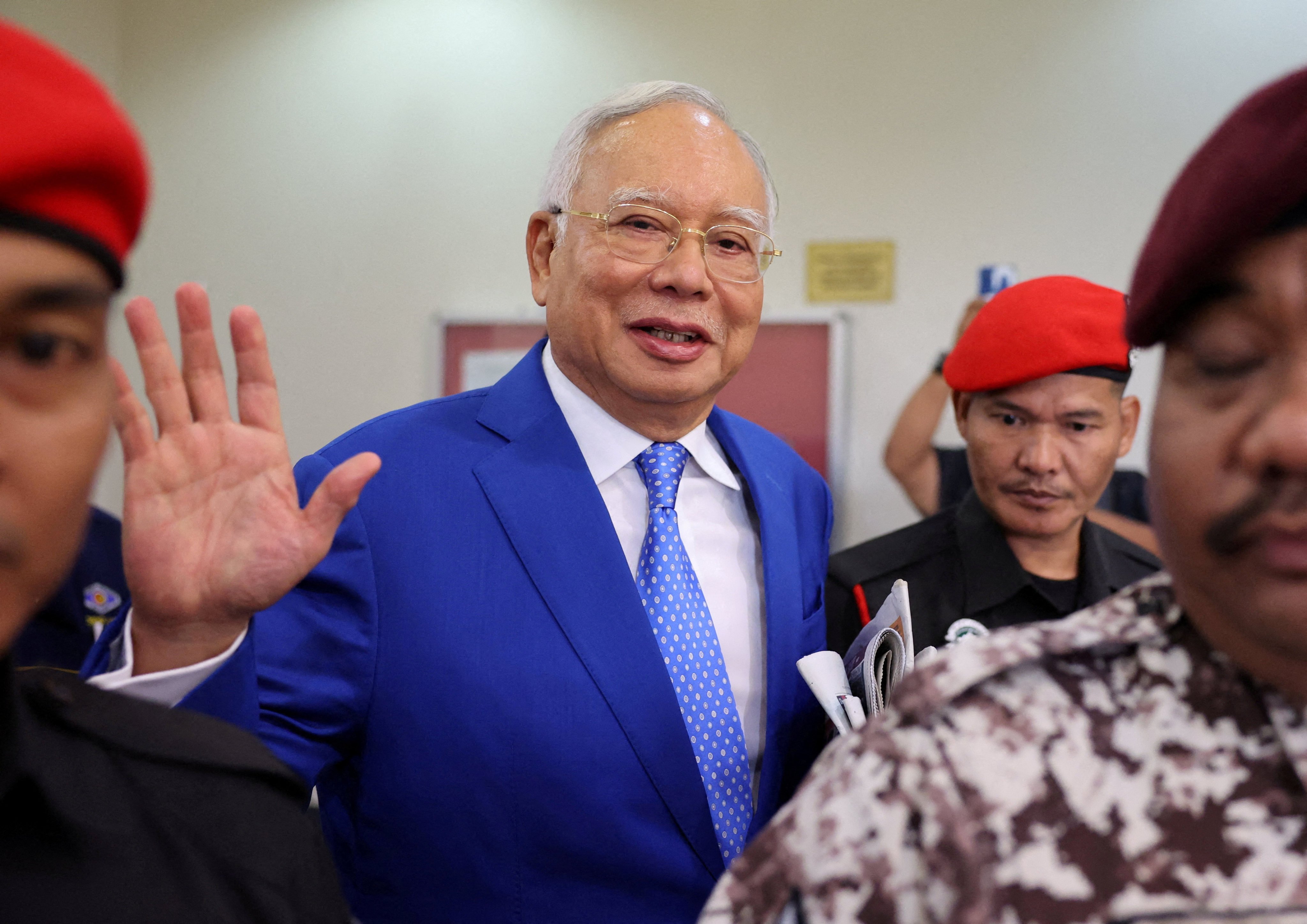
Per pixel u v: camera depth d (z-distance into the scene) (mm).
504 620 1134
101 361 486
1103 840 498
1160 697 523
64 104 451
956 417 1509
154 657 787
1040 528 1392
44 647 1372
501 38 3012
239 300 3104
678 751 1124
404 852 1109
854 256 2811
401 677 1110
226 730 655
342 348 3059
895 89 2799
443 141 3033
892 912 522
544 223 1346
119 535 1489
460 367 2994
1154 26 2676
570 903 1094
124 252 505
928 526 1585
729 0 2887
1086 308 1318
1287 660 479
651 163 1207
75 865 552
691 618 1207
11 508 451
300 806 669
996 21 2750
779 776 1221
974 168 2758
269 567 772
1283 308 454
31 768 535
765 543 1298
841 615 1515
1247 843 482
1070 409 1327
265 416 802
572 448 1243
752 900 570
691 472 1327
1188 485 486
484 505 1187
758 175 1284
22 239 442
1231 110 481
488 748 1096
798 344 2834
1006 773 514
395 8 3066
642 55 2936
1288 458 443
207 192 3129
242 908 601
